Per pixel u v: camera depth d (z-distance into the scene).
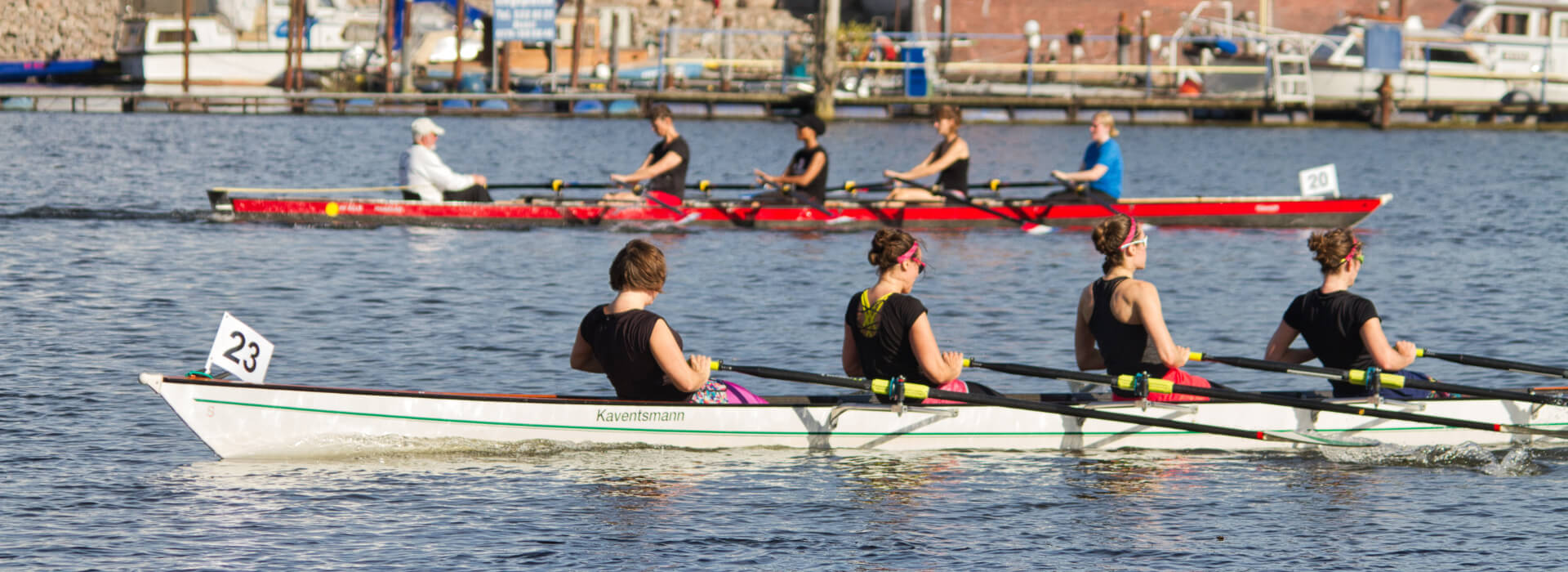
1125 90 181.62
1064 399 32.47
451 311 47.38
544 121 163.50
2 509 26.22
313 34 184.75
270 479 28.53
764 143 136.75
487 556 24.45
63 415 32.81
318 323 45.00
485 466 29.81
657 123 70.56
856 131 156.00
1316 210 74.19
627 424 30.80
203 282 51.69
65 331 42.50
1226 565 24.41
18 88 181.12
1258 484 29.50
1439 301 51.84
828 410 31.31
